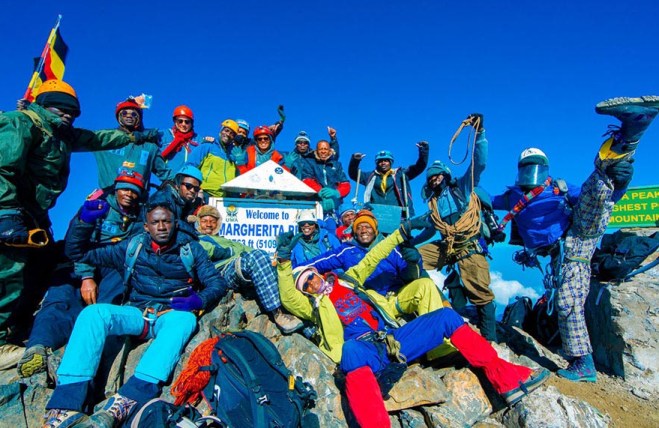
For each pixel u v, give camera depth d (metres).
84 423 3.39
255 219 6.47
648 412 4.70
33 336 4.26
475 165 5.43
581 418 4.03
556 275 5.25
